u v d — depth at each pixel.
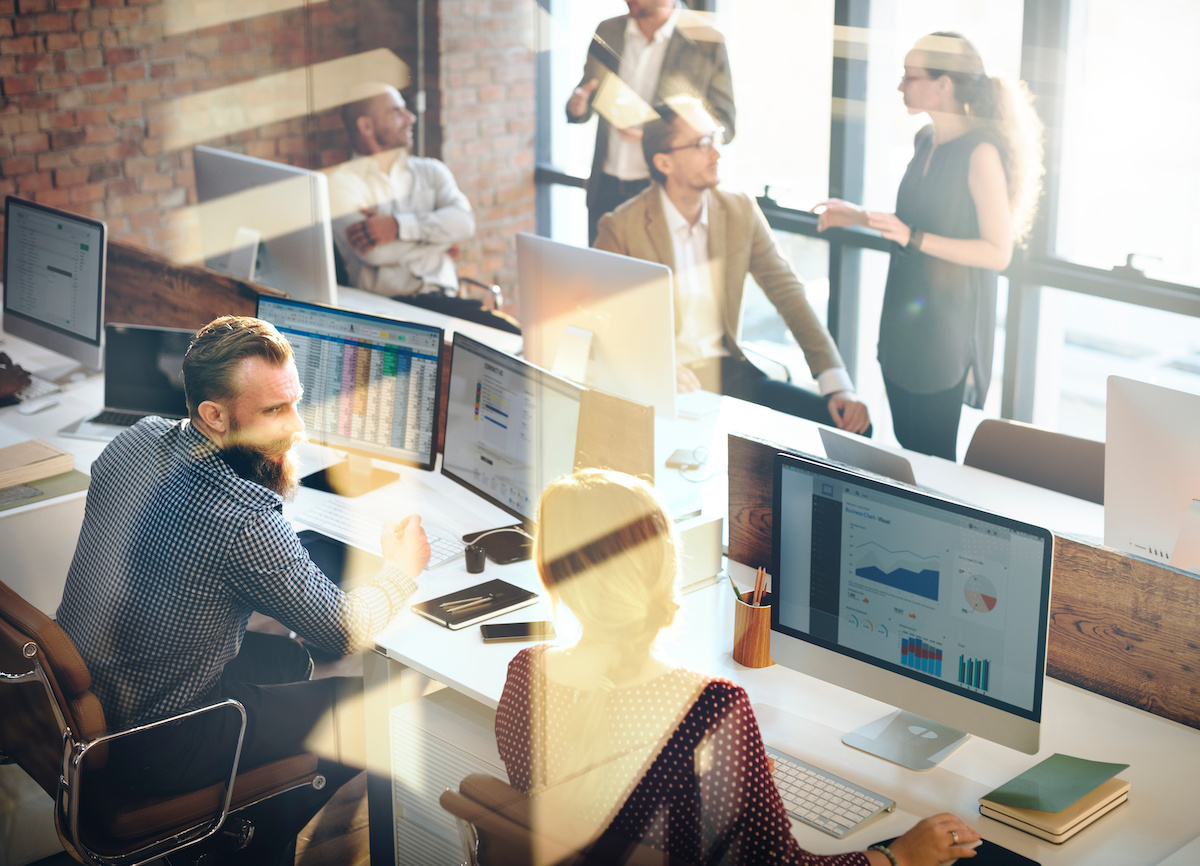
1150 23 2.99
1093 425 3.40
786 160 3.91
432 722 1.87
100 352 2.90
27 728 1.79
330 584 1.84
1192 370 3.14
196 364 1.80
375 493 2.43
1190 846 1.35
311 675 2.18
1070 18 3.12
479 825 1.33
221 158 3.10
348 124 4.09
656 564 1.36
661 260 3.68
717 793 1.28
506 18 4.65
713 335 3.67
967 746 1.59
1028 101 3.19
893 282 3.39
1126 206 3.16
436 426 2.33
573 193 4.81
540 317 2.55
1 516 2.33
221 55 4.38
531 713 1.37
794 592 1.68
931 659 1.54
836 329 3.92
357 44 4.63
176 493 1.77
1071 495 2.36
